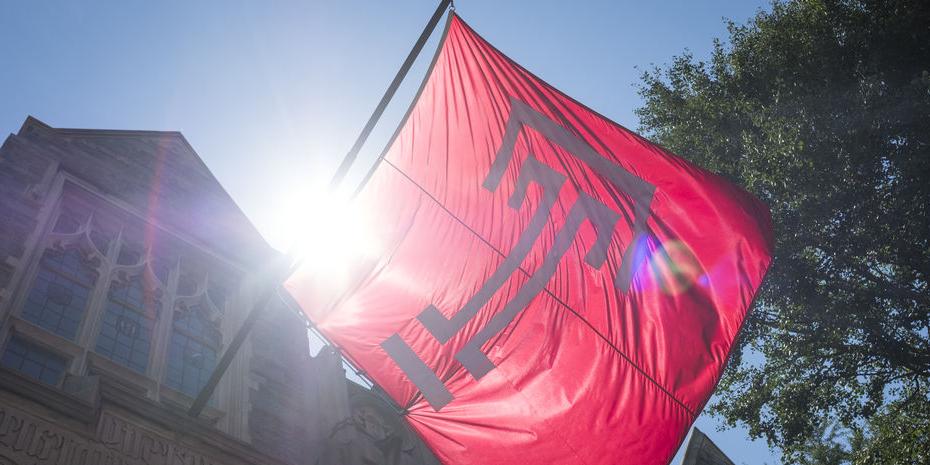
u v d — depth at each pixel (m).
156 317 14.04
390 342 10.43
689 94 23.86
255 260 16.53
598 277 11.30
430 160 11.27
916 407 21.36
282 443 13.57
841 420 20.75
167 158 16.64
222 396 13.61
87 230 14.21
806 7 21.89
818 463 23.81
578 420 10.55
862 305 19.59
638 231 11.68
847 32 21.12
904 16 20.16
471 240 11.02
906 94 19.31
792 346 20.27
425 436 10.39
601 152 12.01
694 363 11.14
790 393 20.44
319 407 15.04
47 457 9.46
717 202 12.02
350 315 10.50
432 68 11.55
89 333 12.67
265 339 15.44
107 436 10.30
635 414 10.68
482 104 11.64
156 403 11.13
